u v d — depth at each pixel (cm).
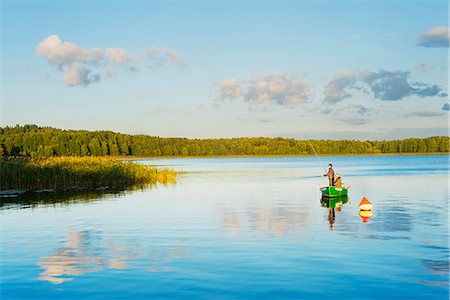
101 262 1579
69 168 4584
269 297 1225
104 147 15150
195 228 2219
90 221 2447
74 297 1243
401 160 14588
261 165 11644
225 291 1273
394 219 2450
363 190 4222
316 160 16212
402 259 1583
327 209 2898
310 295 1240
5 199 3478
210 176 6762
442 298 1217
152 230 2172
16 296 1259
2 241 1934
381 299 1212
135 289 1298
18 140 14138
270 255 1648
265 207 3020
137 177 5109
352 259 1587
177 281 1361
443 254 1652
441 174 6712
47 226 2295
